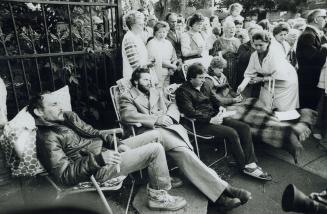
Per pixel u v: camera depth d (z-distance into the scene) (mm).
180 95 3398
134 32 3730
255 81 4156
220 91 3848
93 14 4020
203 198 2928
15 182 2416
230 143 3322
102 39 3959
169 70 4191
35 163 2338
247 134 3371
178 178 3145
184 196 2965
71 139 2557
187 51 4527
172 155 2912
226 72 4867
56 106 2461
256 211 2832
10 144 2279
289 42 5234
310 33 4375
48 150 2320
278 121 3678
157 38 4078
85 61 3770
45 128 2408
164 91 3738
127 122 3150
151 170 2656
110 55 3932
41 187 2371
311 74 4469
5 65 3443
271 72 4000
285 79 3977
